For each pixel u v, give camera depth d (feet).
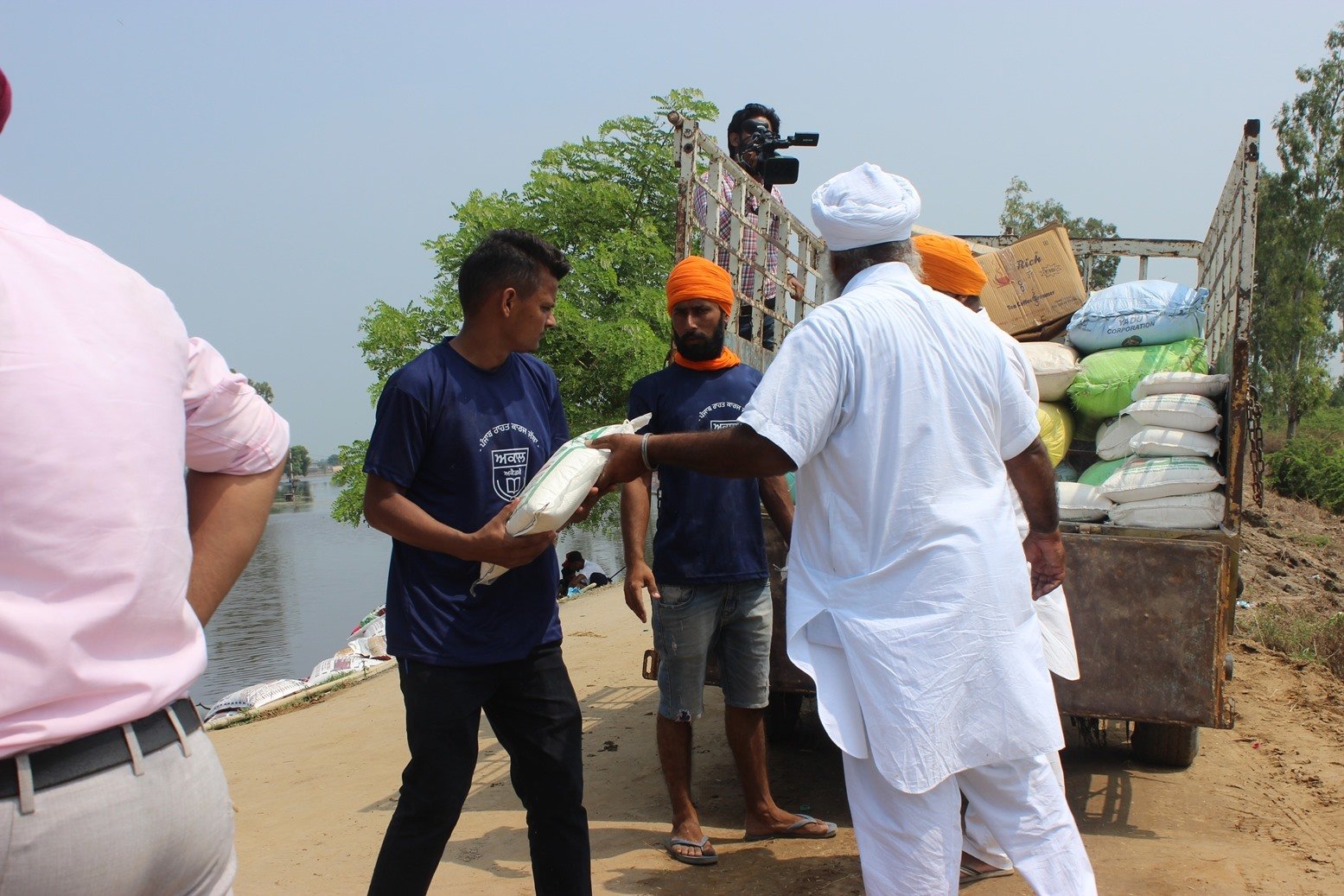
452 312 56.49
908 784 7.58
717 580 12.07
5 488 4.39
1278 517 71.20
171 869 4.94
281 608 84.94
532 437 9.89
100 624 4.60
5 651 4.38
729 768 16.08
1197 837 12.54
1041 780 8.04
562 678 9.80
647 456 9.06
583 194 59.00
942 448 7.93
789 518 12.34
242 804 16.57
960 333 8.21
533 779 9.72
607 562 80.23
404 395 9.21
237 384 5.62
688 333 12.39
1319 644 25.73
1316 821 13.08
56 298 4.71
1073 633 12.10
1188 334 14.69
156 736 4.86
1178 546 11.81
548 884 9.71
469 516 9.53
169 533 4.96
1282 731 17.63
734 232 16.22
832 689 8.00
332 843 13.83
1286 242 143.64
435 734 9.18
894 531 7.88
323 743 20.86
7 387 4.42
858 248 8.69
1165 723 11.90
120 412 4.76
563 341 54.75
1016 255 16.53
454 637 9.25
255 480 5.80
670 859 12.21
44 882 4.46
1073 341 15.78
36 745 4.43
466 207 58.80
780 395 7.98
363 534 186.80
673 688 12.30
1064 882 7.87
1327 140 142.10
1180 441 12.95
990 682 7.77
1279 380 143.33
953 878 7.85
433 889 11.56
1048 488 8.88
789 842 12.65
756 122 22.34
